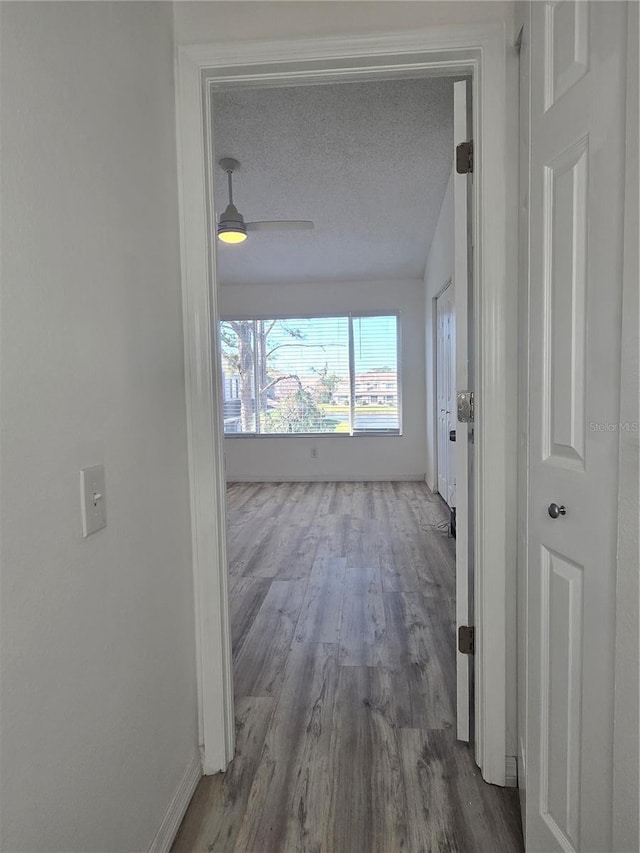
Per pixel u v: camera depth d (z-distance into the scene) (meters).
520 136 1.26
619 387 0.79
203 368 1.38
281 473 6.18
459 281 1.49
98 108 0.94
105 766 0.93
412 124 3.00
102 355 0.94
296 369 6.10
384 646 2.17
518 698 1.35
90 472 0.89
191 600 1.41
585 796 0.92
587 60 0.86
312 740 1.59
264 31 1.33
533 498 1.10
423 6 1.30
